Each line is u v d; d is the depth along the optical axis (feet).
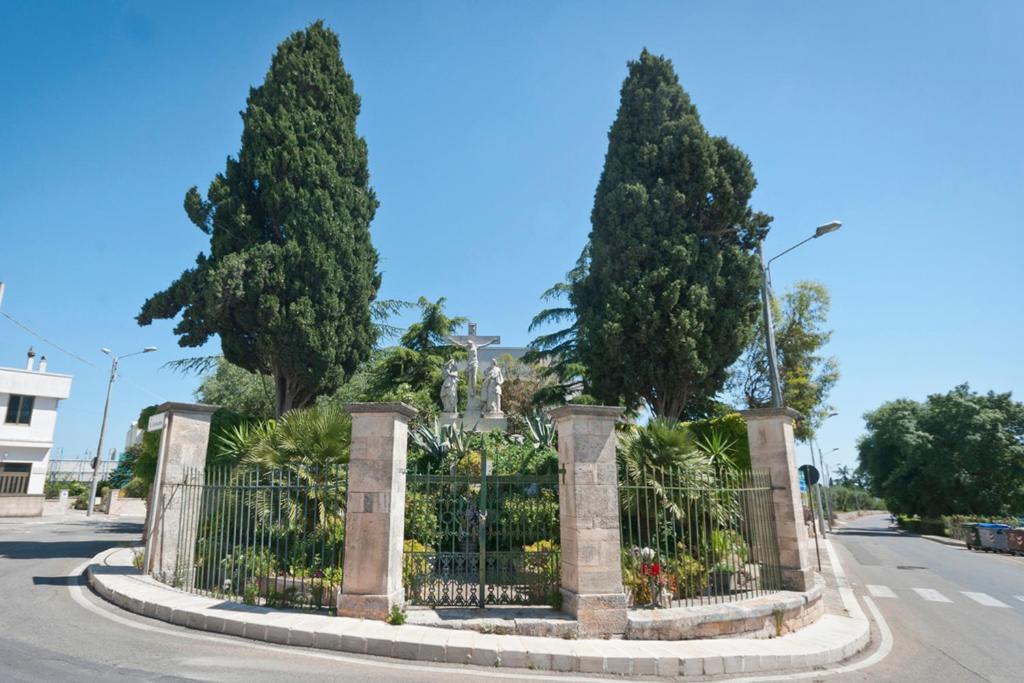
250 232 63.67
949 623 37.76
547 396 78.74
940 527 140.15
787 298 109.50
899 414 169.17
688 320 61.41
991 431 149.59
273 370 63.05
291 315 60.13
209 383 101.35
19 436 121.49
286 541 31.27
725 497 35.99
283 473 36.19
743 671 24.84
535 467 42.06
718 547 34.96
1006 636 34.04
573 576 28.17
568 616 27.78
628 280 64.08
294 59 68.85
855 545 103.71
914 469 160.45
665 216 64.80
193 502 35.81
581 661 23.72
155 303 60.49
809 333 108.47
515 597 30.63
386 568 27.66
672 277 63.46
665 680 23.35
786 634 30.66
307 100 69.00
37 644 22.49
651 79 72.08
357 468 28.91
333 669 21.53
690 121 67.72
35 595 31.81
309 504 35.78
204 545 34.17
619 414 30.14
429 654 23.65
